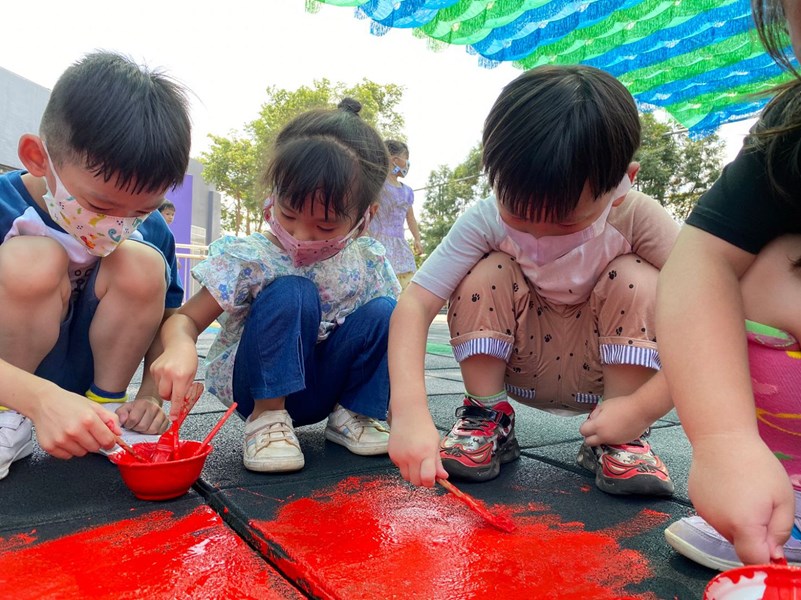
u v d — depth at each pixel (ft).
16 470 4.04
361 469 4.26
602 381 4.63
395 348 3.94
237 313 4.69
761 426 2.84
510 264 4.44
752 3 2.54
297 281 4.47
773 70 13.84
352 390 4.83
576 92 3.60
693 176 45.32
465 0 10.69
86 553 2.82
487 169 3.80
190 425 5.53
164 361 3.83
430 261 4.41
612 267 4.24
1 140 38.40
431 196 70.23
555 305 4.58
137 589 2.48
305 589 2.65
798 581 1.90
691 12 11.76
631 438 3.79
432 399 7.33
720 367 2.42
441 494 3.78
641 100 16.08
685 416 2.42
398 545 2.98
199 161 60.03
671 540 2.94
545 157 3.44
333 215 4.20
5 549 2.84
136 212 3.94
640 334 4.09
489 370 4.49
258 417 4.40
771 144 2.60
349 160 4.27
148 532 3.08
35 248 3.97
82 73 3.71
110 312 4.48
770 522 2.10
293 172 4.12
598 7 11.12
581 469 4.45
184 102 4.07
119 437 3.50
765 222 2.67
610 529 3.29
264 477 4.02
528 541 3.09
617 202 4.07
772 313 2.64
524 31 12.20
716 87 14.87
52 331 4.19
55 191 3.84
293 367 4.30
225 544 2.96
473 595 2.50
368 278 5.17
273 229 4.50
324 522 3.25
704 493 2.23
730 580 1.96
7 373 3.54
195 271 4.50
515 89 3.76
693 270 2.67
